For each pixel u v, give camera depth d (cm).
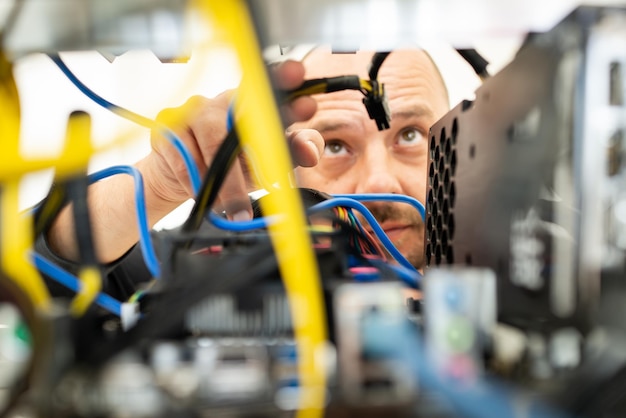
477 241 35
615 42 23
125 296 46
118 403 21
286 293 24
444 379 22
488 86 33
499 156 31
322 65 92
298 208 24
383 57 84
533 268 26
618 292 23
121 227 59
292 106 41
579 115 23
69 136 24
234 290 24
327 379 22
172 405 21
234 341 24
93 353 23
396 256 42
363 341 22
